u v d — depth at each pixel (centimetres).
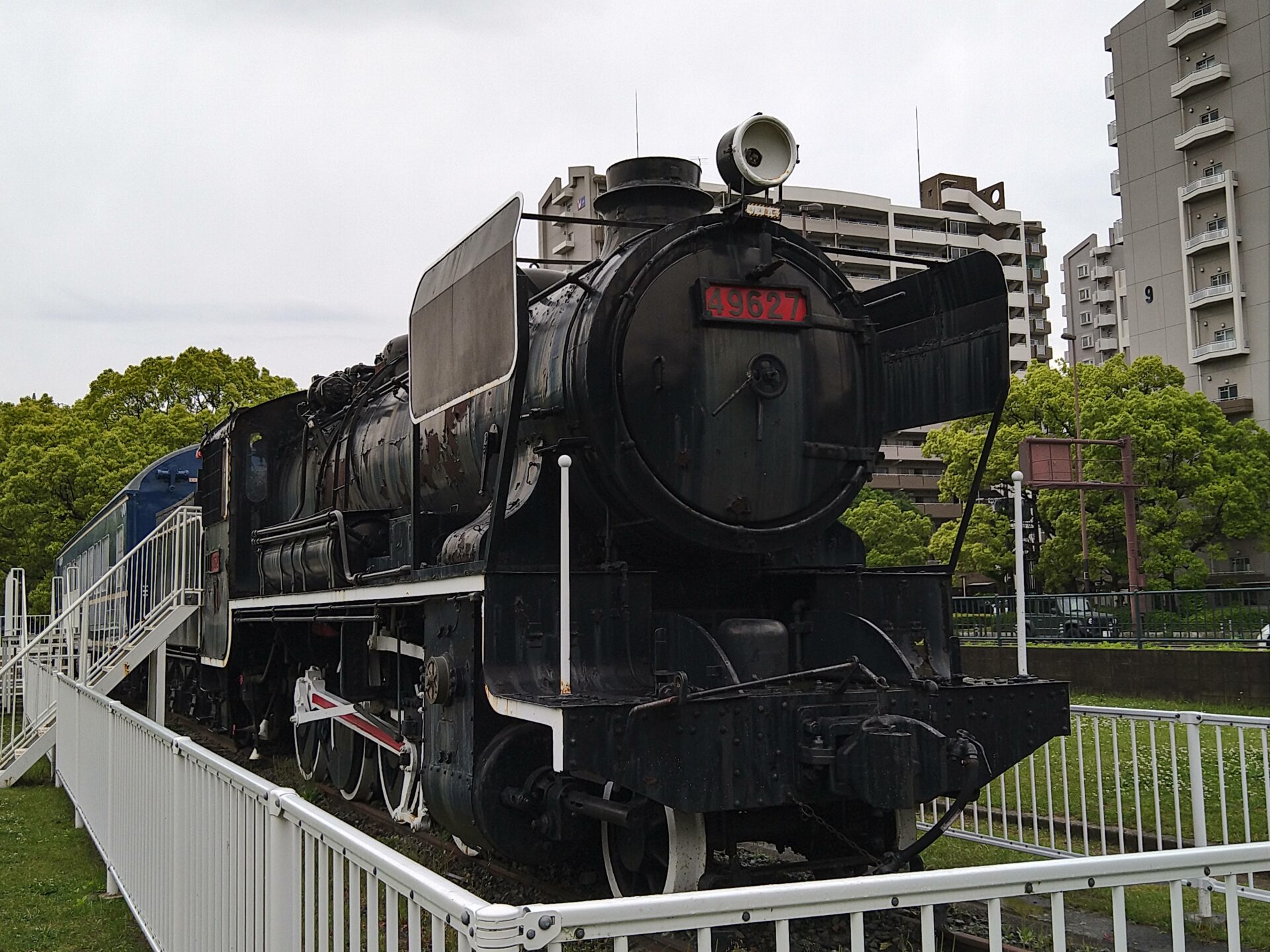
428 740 735
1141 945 627
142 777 698
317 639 1093
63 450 3409
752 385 708
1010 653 2200
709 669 626
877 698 611
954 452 3509
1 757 1395
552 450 669
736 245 732
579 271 747
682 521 678
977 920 658
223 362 3981
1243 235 4628
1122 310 7438
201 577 1441
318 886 379
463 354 680
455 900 267
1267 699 1675
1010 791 1029
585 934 263
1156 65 4950
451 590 681
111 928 716
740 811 659
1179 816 735
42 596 3378
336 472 1159
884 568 778
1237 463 3262
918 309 823
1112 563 3228
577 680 624
